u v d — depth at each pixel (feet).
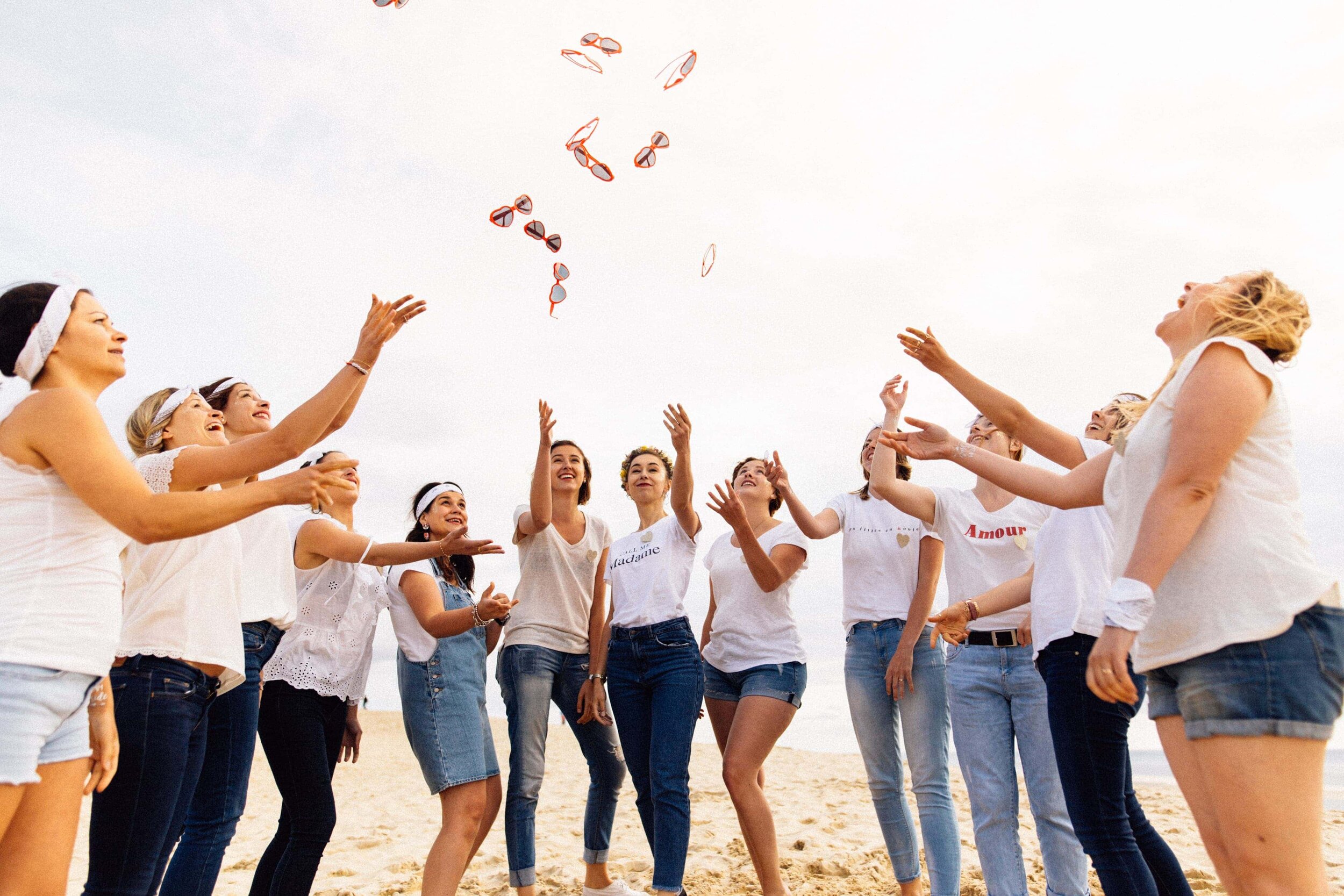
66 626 6.48
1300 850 5.52
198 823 10.02
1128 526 6.91
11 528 6.44
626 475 15.79
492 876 16.17
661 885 12.09
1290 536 5.98
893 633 13.34
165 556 8.71
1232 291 6.87
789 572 13.20
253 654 10.44
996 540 12.31
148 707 8.32
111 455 6.61
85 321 7.24
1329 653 5.71
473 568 14.37
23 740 6.15
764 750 12.76
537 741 13.66
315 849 11.01
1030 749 11.21
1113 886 9.18
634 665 13.62
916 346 9.93
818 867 15.85
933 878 12.13
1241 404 6.07
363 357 8.84
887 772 13.19
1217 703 5.82
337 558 11.69
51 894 6.61
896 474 13.94
